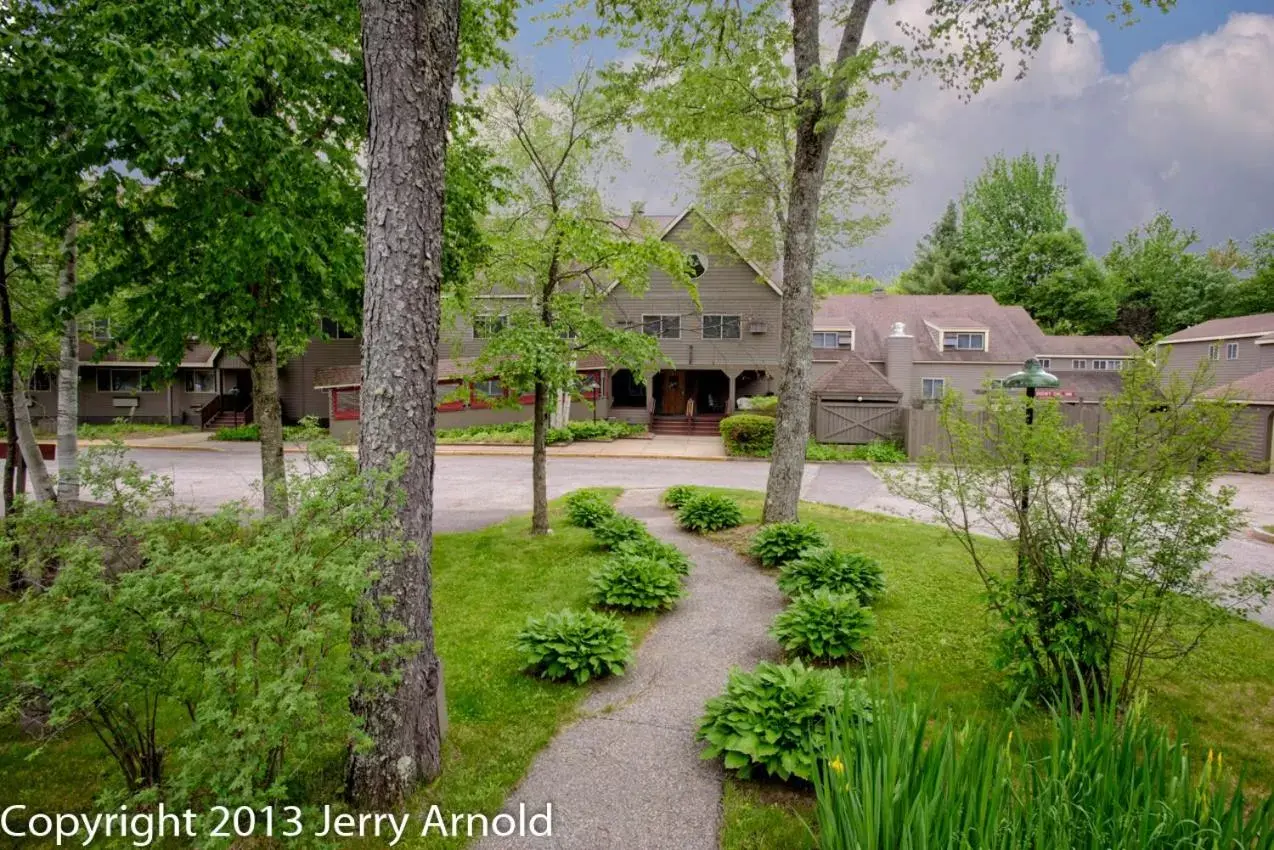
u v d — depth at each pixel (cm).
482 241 873
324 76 704
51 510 307
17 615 249
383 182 318
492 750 381
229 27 686
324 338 840
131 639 256
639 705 443
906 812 231
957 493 448
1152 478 381
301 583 261
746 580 730
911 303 3097
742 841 301
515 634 557
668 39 901
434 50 324
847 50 816
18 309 850
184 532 319
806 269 864
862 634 504
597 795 340
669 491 1168
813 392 2150
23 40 527
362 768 323
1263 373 1956
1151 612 389
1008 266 4103
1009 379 509
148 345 757
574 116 1167
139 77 572
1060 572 405
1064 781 243
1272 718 418
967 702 431
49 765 362
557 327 895
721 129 898
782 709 364
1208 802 236
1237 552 892
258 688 259
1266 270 3516
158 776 308
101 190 636
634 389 2955
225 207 646
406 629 326
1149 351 398
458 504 1181
